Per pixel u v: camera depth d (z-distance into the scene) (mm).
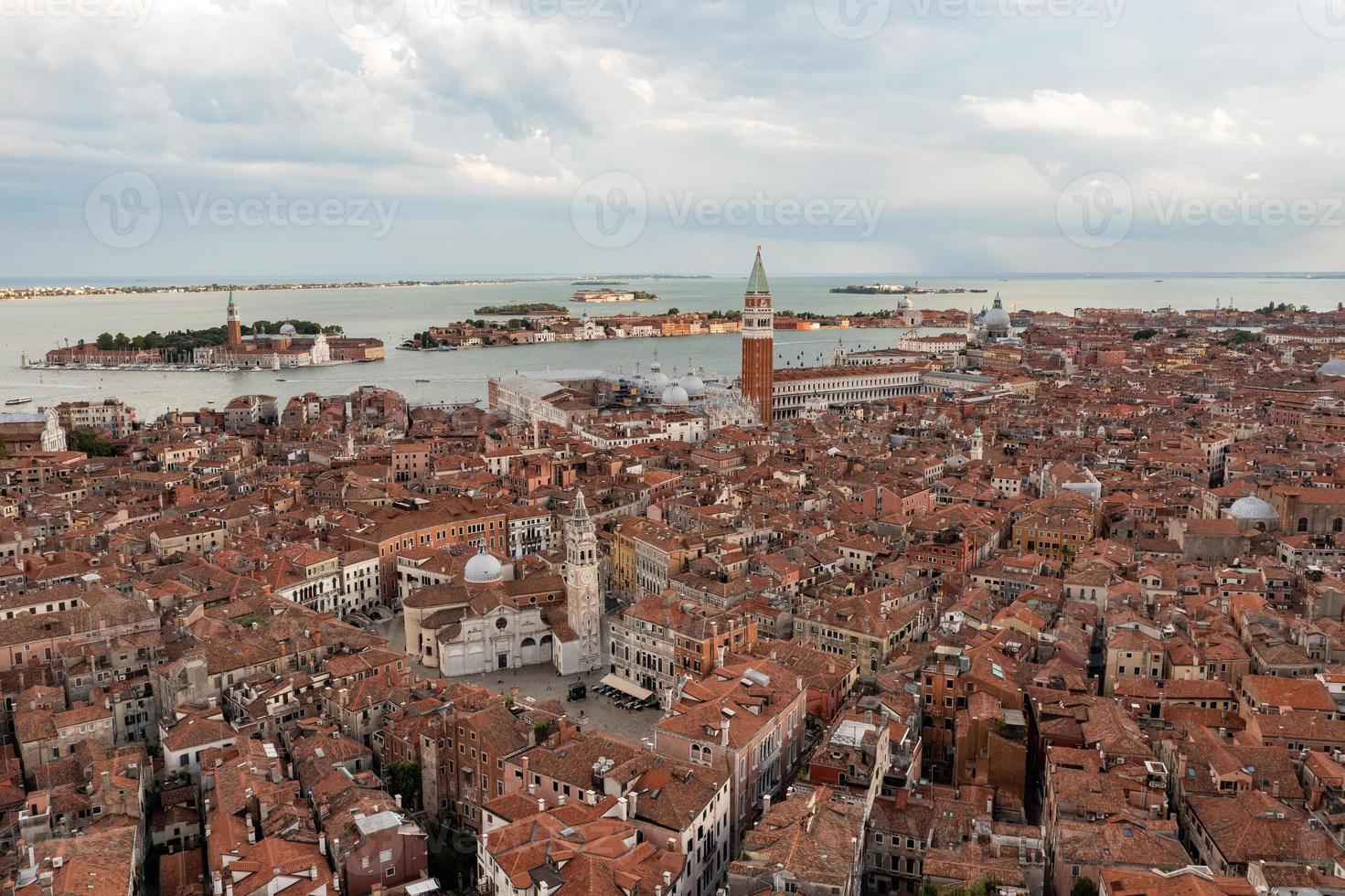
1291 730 171375
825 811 140250
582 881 120750
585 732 180375
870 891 143375
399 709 190875
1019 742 167750
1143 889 118312
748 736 160000
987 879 126375
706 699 173625
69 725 185000
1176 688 192250
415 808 178000
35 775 171000
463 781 175125
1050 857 142250
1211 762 160500
